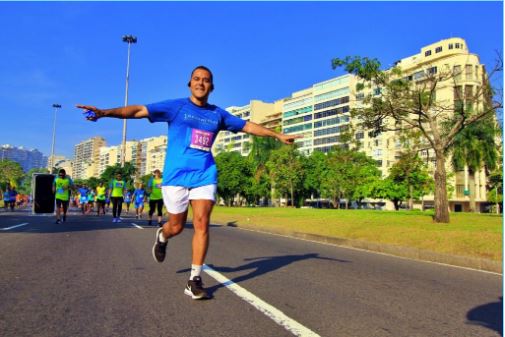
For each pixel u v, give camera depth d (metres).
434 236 10.04
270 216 21.53
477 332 3.60
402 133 19.11
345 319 3.85
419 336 3.46
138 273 5.67
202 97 4.62
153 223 16.78
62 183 15.14
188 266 6.26
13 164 101.62
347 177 58.75
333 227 13.70
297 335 3.37
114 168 68.50
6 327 3.42
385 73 16.05
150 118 4.49
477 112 16.33
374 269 6.87
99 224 14.98
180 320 3.68
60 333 3.30
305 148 113.50
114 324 3.54
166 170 4.57
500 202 67.94
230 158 73.81
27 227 12.77
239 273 5.94
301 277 5.77
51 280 5.14
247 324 3.61
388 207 90.94
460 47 78.56
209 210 4.49
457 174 77.38
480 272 7.14
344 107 102.50
